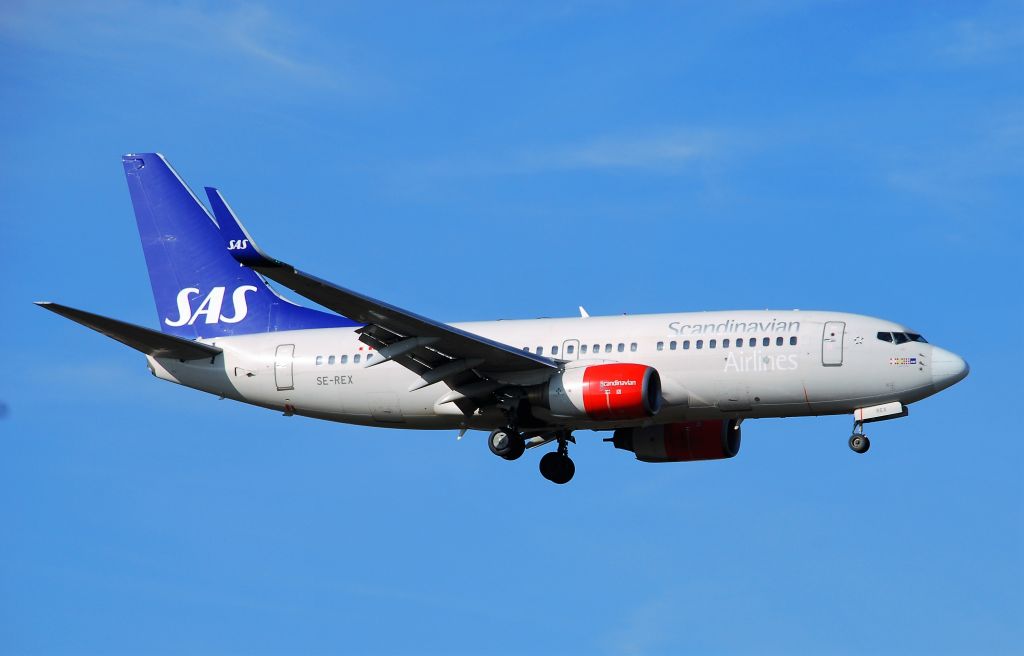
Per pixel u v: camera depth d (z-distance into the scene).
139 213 152.38
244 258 109.88
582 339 135.12
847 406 129.25
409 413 140.00
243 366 144.50
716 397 130.75
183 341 142.00
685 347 131.50
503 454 137.25
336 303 119.12
